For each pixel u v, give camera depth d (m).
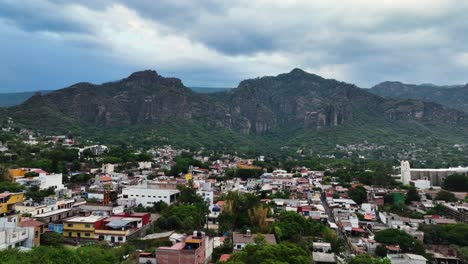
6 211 136.62
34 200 156.25
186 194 182.38
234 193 162.75
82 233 121.62
